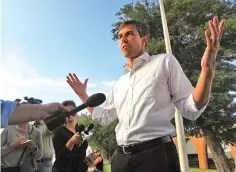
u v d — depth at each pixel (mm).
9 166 3924
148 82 2391
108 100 3039
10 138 4055
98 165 3863
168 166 2191
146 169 2207
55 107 1594
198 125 16859
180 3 16766
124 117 2422
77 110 1703
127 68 2736
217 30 2055
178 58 17422
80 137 3529
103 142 30062
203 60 2057
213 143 16766
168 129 2342
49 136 5180
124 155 2334
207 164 35750
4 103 1424
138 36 2668
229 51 15711
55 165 3576
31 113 1523
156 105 2336
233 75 16047
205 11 17062
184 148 9922
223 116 15859
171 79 2371
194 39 17344
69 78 3016
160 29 17984
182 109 2277
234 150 30375
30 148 4047
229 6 17891
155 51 16500
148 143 2248
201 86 2049
